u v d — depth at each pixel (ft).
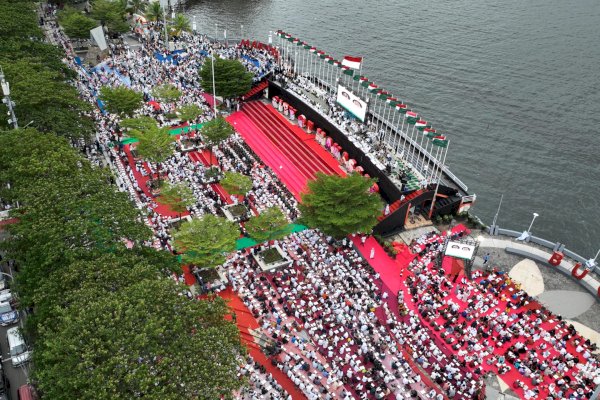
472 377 195.42
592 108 434.71
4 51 323.16
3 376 183.52
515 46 542.57
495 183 350.64
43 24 540.93
